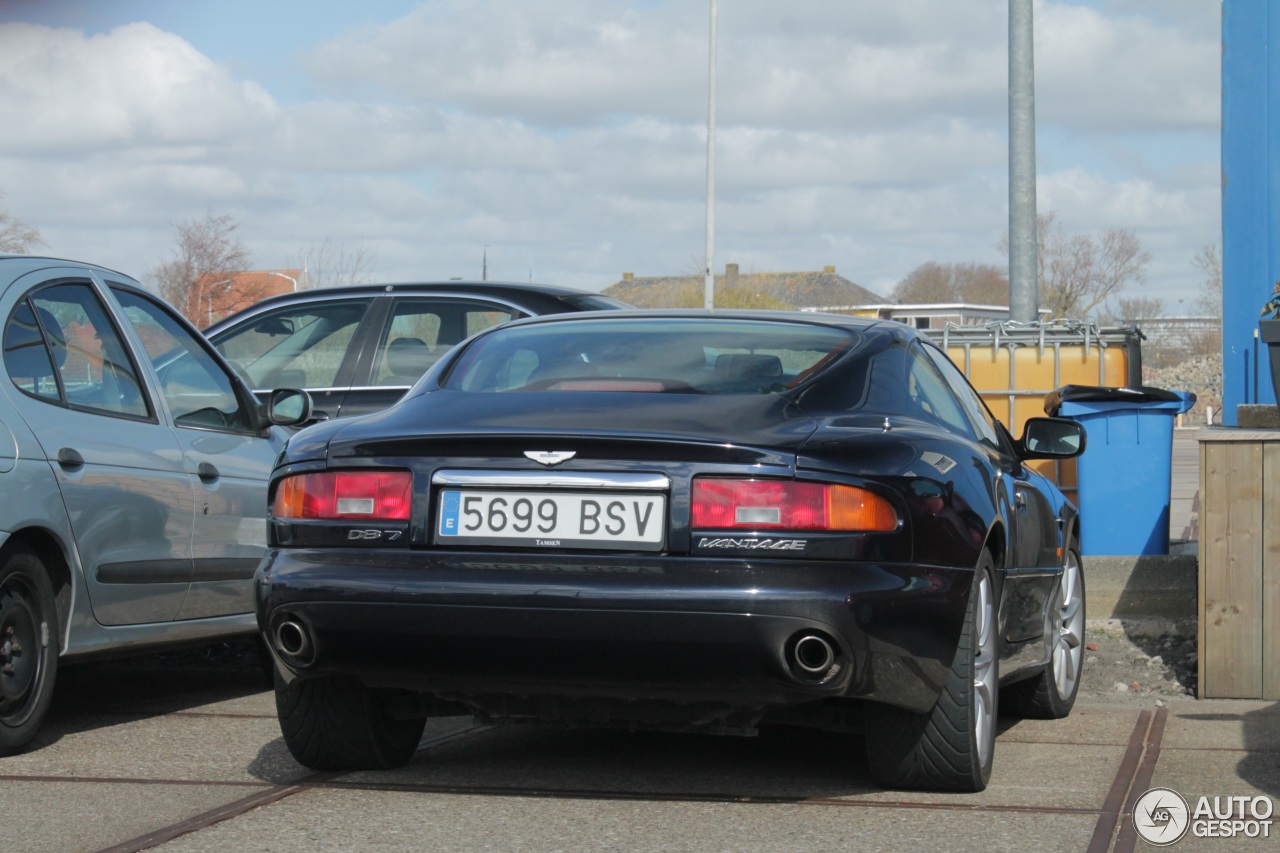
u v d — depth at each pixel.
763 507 3.78
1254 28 9.11
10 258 5.35
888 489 3.85
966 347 9.36
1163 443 7.99
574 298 8.17
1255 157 9.10
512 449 3.92
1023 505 5.00
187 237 58.81
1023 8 10.12
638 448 3.84
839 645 3.71
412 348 8.03
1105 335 9.30
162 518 5.60
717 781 4.46
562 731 5.33
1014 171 10.16
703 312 4.94
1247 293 9.13
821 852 3.62
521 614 3.79
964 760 4.15
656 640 3.73
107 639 5.32
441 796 4.23
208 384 6.28
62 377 5.27
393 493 4.00
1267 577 6.20
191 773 4.56
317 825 3.86
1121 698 6.46
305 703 4.40
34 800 4.16
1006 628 4.77
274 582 4.04
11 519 4.73
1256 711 5.95
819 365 4.36
